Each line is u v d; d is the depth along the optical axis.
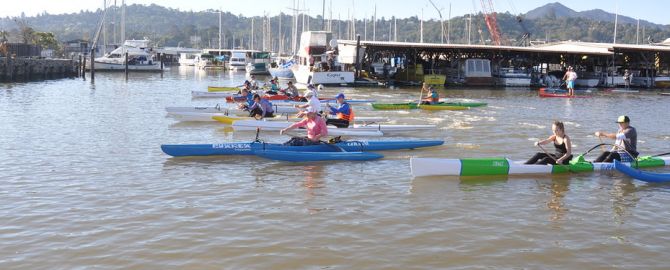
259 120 21.42
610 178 13.73
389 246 9.02
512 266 8.32
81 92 39.97
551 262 8.49
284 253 8.66
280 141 19.22
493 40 105.44
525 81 57.16
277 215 10.50
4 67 49.78
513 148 18.14
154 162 15.03
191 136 19.84
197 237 9.29
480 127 23.27
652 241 9.43
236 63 94.31
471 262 8.44
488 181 13.29
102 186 12.47
